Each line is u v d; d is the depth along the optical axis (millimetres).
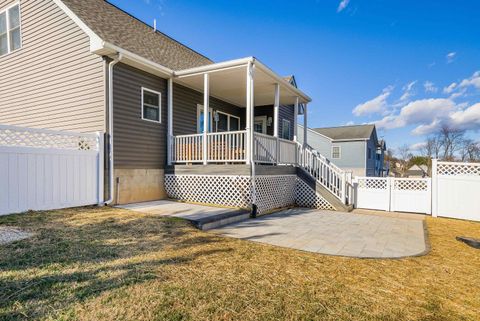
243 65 7258
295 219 6703
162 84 8414
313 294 2594
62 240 3840
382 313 2301
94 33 6543
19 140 5523
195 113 9875
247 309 2287
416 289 2791
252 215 6902
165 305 2287
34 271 2824
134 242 3941
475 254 4047
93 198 6594
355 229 5625
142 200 7730
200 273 2977
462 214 7289
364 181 8852
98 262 3129
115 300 2324
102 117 6816
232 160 7570
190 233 4609
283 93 10102
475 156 34750
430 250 4207
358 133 25062
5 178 5168
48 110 7855
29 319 2027
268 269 3191
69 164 6164
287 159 9328
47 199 5785
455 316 2293
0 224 4469
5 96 8938
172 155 8523
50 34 7719
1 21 8992
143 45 8594
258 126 13055
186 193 8102
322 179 9086
